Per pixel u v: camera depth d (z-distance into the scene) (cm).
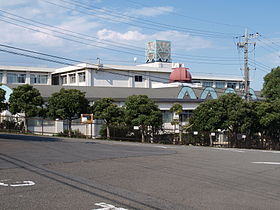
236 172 1262
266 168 1412
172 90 5122
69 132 3459
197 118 3838
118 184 949
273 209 758
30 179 964
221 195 870
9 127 3459
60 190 846
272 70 4694
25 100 3319
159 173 1161
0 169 1102
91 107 3584
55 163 1273
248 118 3688
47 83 7100
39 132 3441
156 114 3566
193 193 878
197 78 8138
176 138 3888
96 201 755
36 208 688
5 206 698
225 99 3766
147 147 2308
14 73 6781
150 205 740
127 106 3647
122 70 6769
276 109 3891
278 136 4072
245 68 4044
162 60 7600
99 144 2308
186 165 1394
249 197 866
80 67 6397
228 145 3781
